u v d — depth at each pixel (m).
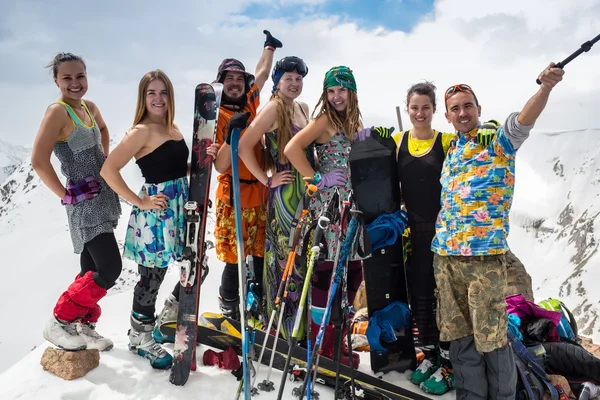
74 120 3.01
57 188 2.99
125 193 2.88
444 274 2.83
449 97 2.78
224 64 3.60
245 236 3.58
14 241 136.38
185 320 2.96
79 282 3.01
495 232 2.64
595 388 2.96
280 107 3.25
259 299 3.50
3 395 2.75
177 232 3.10
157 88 2.95
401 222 3.18
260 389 2.93
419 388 3.16
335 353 3.10
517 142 2.55
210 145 3.02
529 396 2.83
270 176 3.54
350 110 3.15
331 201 2.90
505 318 2.71
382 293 3.26
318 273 3.16
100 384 2.90
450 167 2.82
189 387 2.93
